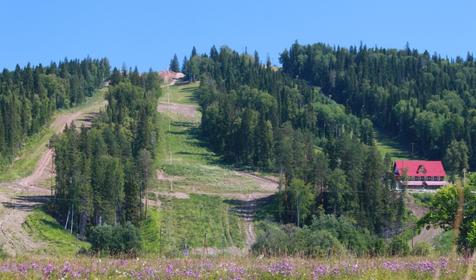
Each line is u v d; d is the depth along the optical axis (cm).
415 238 7862
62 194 10825
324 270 1758
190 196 12744
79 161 10925
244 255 2458
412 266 1812
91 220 10388
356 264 1877
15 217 9744
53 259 2134
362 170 12169
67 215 10406
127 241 6119
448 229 3694
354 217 10900
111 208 10288
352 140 14812
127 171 11275
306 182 11862
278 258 2106
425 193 13600
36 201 11344
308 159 13338
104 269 1753
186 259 2111
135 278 1658
